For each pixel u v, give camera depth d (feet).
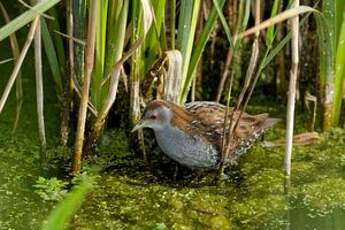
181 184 34.73
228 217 32.30
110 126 37.68
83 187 17.31
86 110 34.76
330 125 38.99
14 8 44.42
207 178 35.27
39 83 34.14
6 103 40.01
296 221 32.32
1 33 27.40
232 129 34.01
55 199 33.14
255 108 41.32
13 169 35.32
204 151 34.27
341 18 35.91
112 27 33.50
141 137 35.81
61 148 36.76
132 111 35.81
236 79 41.63
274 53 32.53
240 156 37.11
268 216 32.55
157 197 33.50
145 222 31.53
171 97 35.01
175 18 38.40
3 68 42.14
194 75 37.99
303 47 40.01
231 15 39.78
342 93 38.55
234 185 34.78
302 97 41.09
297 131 39.42
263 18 40.22
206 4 38.73
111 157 36.42
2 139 37.42
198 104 35.45
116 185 34.30
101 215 31.86
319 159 37.11
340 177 35.70
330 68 37.27
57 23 35.65
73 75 34.88
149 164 36.22
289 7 32.50
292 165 36.50
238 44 32.71
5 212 32.07
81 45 34.40
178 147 34.17
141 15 33.63
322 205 33.58
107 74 34.37
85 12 33.94
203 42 34.86
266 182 35.09
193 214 32.27
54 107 40.04
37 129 38.29
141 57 35.45
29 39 30.83
